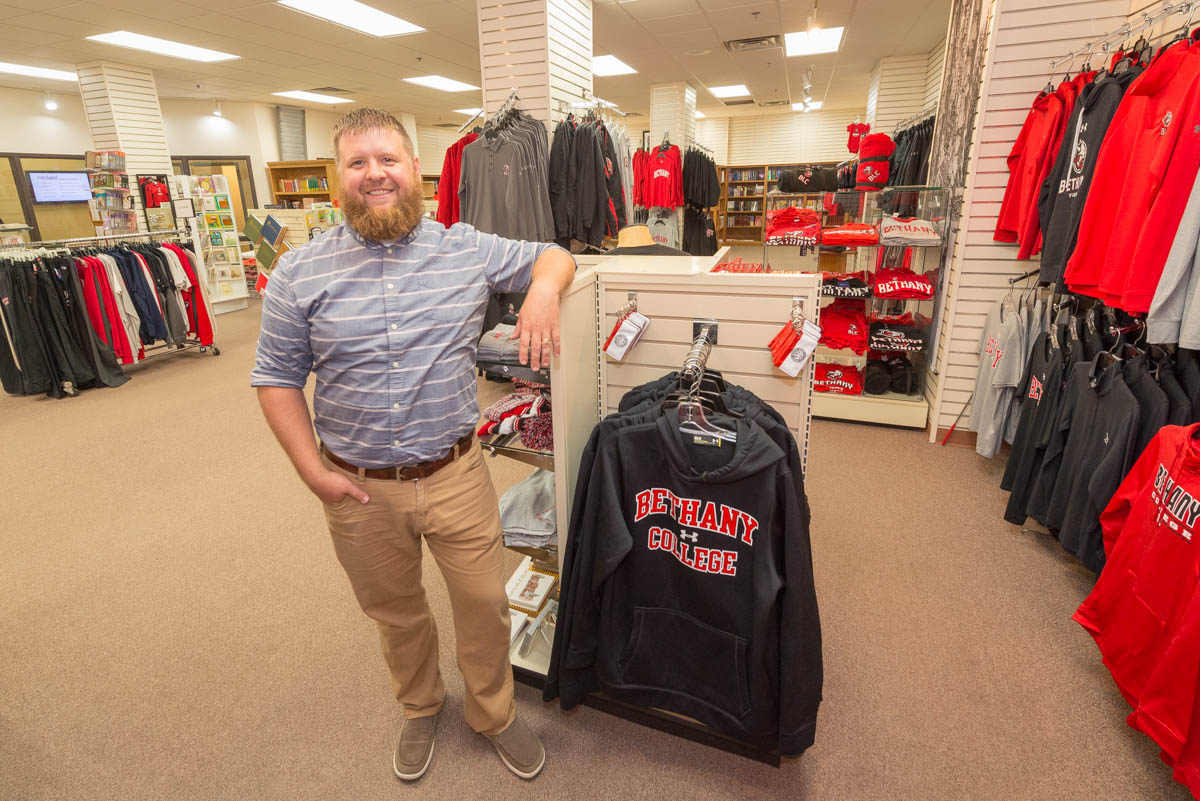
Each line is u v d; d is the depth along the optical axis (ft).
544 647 6.61
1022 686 6.30
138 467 12.10
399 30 22.38
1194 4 7.00
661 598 5.21
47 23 20.17
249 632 7.38
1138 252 6.83
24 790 5.42
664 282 5.61
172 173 28.53
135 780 5.50
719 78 30.53
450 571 4.88
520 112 14.03
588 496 5.09
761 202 41.65
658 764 5.56
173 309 19.60
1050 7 10.21
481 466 4.92
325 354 4.15
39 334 16.07
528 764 5.42
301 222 29.63
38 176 32.60
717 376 5.08
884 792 5.23
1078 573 8.11
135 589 8.23
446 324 4.26
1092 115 8.55
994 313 10.84
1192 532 4.80
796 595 4.56
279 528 9.75
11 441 13.57
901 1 19.02
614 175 15.78
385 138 3.76
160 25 20.85
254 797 5.33
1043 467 8.45
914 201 13.03
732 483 4.61
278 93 34.24
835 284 13.00
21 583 8.39
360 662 6.88
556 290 4.41
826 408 13.97
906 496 10.34
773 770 5.47
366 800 5.29
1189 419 6.18
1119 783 5.23
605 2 18.99
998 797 5.16
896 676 6.47
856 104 39.29
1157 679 4.83
